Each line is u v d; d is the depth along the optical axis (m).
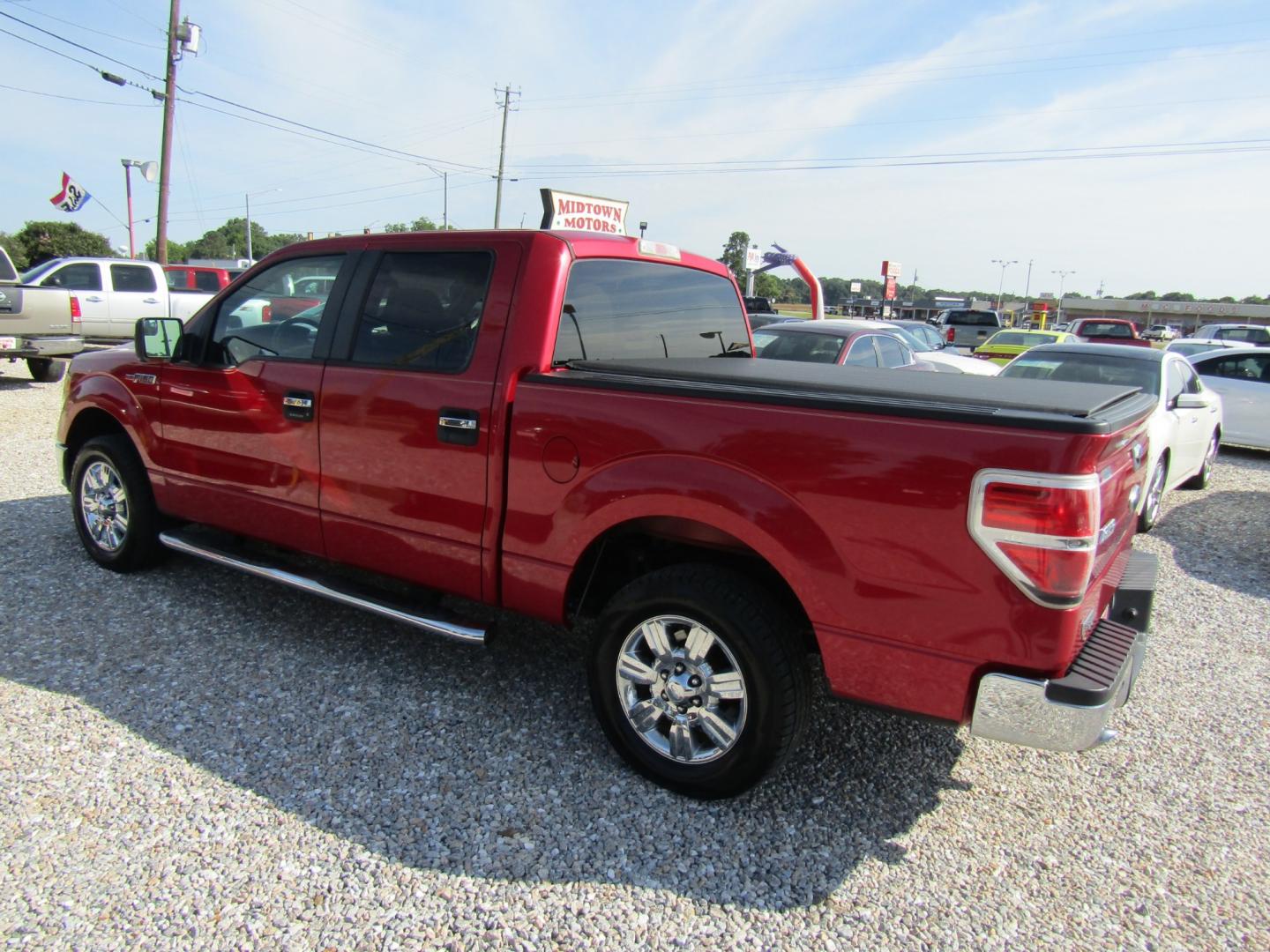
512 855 2.63
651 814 2.87
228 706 3.42
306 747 3.16
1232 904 2.56
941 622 2.43
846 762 3.28
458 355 3.29
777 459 2.60
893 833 2.85
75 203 26.80
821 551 2.55
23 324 11.95
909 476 2.40
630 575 3.34
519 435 3.09
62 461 4.98
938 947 2.35
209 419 4.07
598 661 3.06
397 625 4.29
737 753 2.79
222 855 2.54
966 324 28.52
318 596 3.74
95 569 4.82
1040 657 2.32
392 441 3.43
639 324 3.75
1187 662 4.41
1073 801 3.09
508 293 3.21
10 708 3.30
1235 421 11.62
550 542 3.07
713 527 2.80
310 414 3.67
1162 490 7.34
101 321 14.61
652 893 2.50
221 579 4.76
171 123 24.89
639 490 2.83
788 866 2.65
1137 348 8.27
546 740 3.29
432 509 3.36
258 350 3.94
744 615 2.72
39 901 2.32
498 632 4.28
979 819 2.96
